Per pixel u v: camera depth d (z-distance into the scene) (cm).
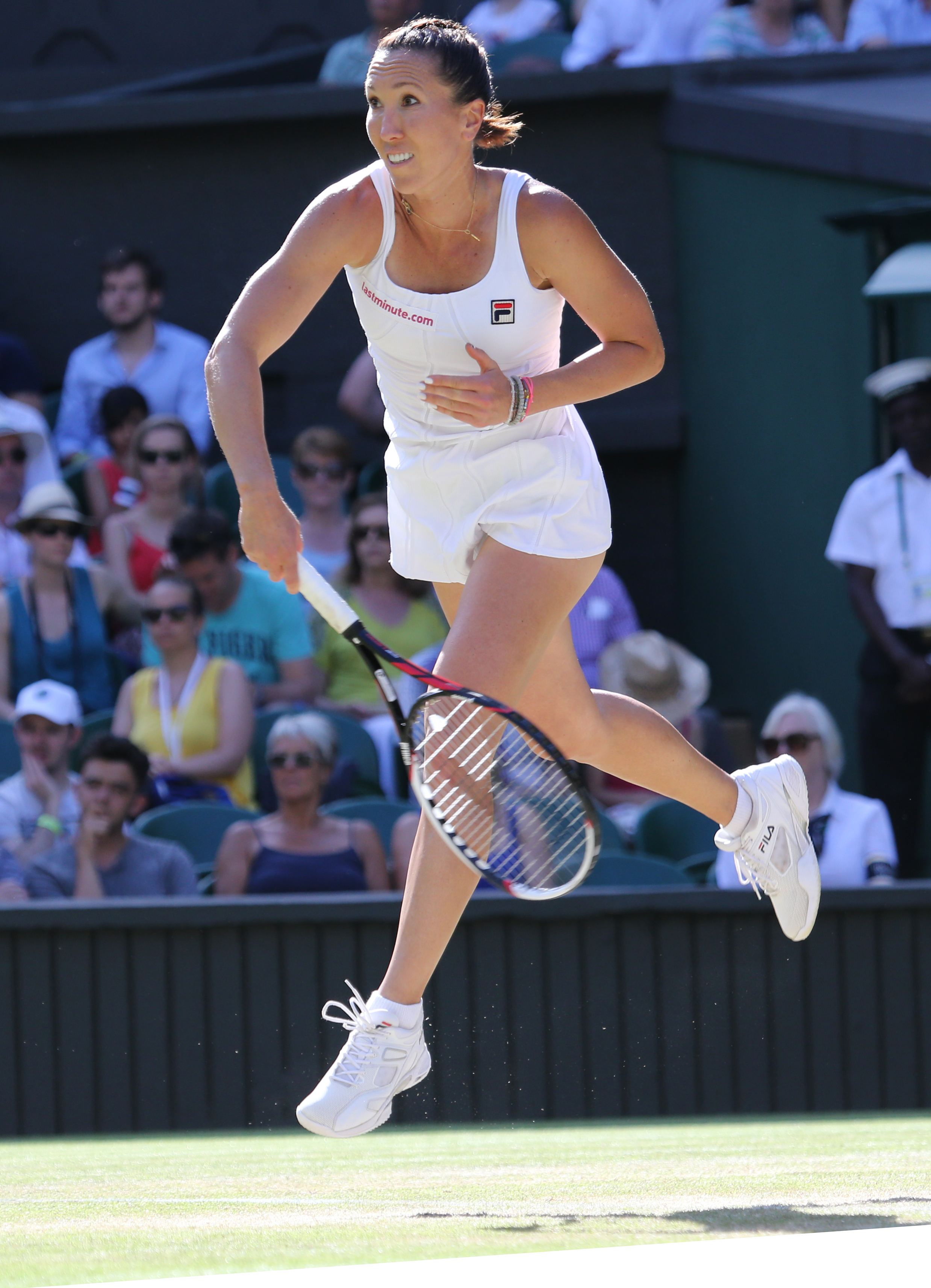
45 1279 621
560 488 927
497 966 1800
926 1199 827
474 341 912
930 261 2573
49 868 1914
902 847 2450
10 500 2653
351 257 902
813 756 2067
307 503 2662
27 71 3981
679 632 3222
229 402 869
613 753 1043
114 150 3259
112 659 2478
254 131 3225
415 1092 1783
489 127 916
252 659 2441
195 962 1788
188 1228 764
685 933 1819
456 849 852
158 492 2605
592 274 909
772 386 2942
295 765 1936
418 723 902
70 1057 1770
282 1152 1325
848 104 2839
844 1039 1827
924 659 2447
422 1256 657
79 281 3278
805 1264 621
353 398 2947
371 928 1802
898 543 2455
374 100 871
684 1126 1595
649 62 3366
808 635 2891
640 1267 621
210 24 3994
